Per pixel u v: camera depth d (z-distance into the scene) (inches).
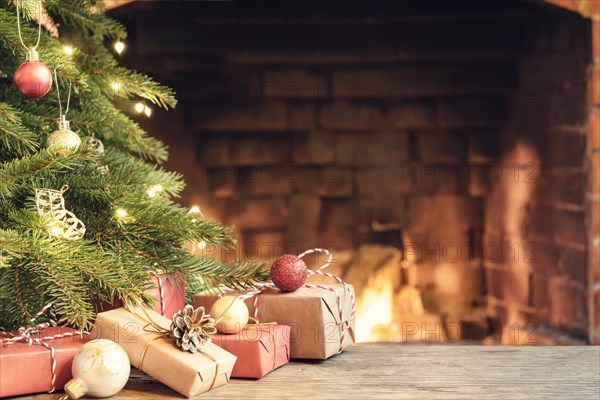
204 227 44.4
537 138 90.1
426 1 91.4
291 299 43.3
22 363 38.0
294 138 96.8
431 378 41.4
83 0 50.2
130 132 50.5
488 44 93.0
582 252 81.0
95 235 44.6
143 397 38.9
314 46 93.0
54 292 40.3
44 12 51.3
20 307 41.6
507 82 94.8
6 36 43.8
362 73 95.3
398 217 97.8
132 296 40.6
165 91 49.5
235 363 41.1
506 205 95.9
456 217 97.9
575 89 81.4
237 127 95.4
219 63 93.0
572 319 83.4
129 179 47.2
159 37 91.6
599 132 76.3
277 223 97.3
